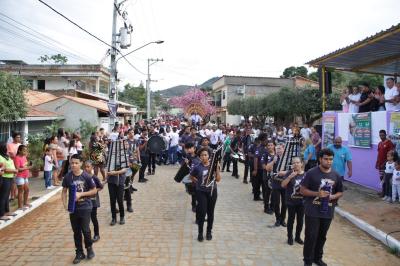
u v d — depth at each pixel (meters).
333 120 13.53
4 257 6.01
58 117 20.17
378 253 6.41
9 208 8.84
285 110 25.09
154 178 13.69
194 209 8.82
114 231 7.34
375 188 11.13
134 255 6.06
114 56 18.53
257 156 9.80
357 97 12.88
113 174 7.66
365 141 11.59
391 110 10.55
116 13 18.42
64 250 6.33
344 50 12.14
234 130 16.38
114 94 18.53
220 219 8.27
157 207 9.34
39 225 7.81
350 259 6.10
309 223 5.44
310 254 5.48
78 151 13.34
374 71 15.57
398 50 12.05
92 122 21.83
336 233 7.50
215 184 6.86
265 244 6.66
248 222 8.05
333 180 5.37
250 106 32.38
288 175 6.77
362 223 7.82
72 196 5.57
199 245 6.56
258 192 10.09
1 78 11.21
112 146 7.88
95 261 5.80
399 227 7.34
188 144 8.66
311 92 24.09
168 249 6.35
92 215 6.67
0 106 10.90
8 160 7.98
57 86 30.56
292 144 7.64
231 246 6.53
